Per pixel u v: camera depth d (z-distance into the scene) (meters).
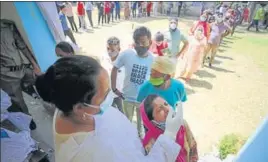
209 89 3.18
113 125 0.94
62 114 0.90
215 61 3.60
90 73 0.78
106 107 1.02
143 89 1.94
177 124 1.27
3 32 2.38
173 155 1.05
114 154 0.85
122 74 2.63
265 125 1.49
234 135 2.37
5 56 2.40
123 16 11.59
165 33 3.92
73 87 0.76
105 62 2.93
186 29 6.42
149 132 1.25
